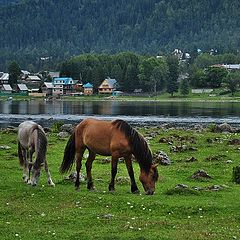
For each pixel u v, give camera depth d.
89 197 21.56
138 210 19.70
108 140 22.80
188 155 36.78
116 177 26.77
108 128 22.95
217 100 184.50
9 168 30.03
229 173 29.31
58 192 22.39
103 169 30.06
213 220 18.45
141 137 22.53
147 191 22.44
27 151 25.73
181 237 16.19
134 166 30.64
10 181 25.48
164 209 19.77
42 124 81.88
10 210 19.53
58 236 16.34
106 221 18.08
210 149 40.09
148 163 22.42
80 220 18.22
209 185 25.47
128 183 25.33
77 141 23.94
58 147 40.94
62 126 60.28
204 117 102.75
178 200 21.30
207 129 62.50
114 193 22.66
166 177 27.69
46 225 17.64
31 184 23.94
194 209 19.73
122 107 145.38
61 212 19.30
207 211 19.67
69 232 16.77
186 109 133.75
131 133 22.52
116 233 16.70
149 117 102.50
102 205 20.38
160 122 88.38
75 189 23.59
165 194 22.77
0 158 34.28
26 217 18.59
